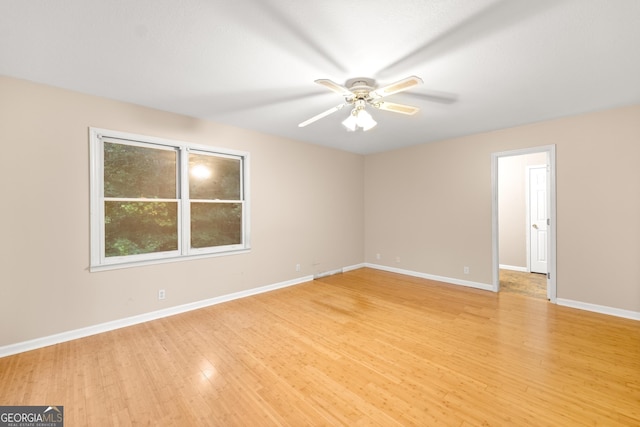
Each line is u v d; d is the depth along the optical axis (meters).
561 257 3.49
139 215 3.07
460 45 1.89
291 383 1.96
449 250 4.54
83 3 1.48
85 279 2.69
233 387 1.92
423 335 2.69
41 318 2.47
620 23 1.65
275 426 1.57
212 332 2.77
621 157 3.08
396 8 1.54
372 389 1.89
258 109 3.12
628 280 3.07
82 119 2.66
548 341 2.55
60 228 2.56
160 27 1.70
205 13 1.58
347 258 5.43
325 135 4.25
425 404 1.74
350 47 1.92
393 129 3.92
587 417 1.62
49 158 2.50
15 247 2.36
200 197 3.54
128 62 2.12
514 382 1.95
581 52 1.97
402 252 5.18
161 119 3.15
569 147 3.40
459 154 4.39
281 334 2.73
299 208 4.59
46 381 1.98
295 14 1.59
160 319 3.10
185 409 1.71
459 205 4.41
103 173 2.84
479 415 1.65
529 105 3.00
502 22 1.65
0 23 1.63
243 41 1.85
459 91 2.62
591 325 2.89
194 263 3.43
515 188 5.55
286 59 2.08
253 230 3.99
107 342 2.56
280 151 4.31
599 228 3.23
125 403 1.76
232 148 3.75
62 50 1.95
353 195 5.55
